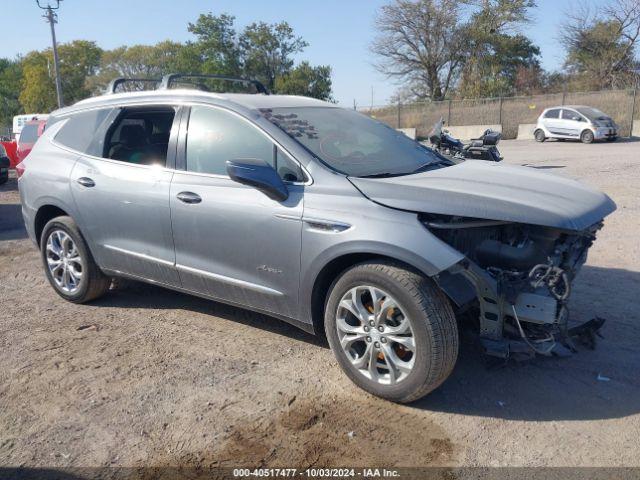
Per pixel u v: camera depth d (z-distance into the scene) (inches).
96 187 189.6
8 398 144.1
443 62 1857.8
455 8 1804.9
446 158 185.0
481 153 426.3
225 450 121.6
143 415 135.2
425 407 135.6
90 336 180.5
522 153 796.6
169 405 139.2
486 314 134.3
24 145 606.9
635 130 1053.8
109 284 208.8
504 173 159.9
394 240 128.3
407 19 1814.7
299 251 144.3
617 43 1609.3
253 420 132.0
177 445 123.7
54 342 176.7
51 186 203.6
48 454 121.8
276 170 153.6
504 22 1792.6
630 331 171.2
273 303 154.9
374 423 129.6
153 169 178.4
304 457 118.6
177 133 174.2
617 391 139.9
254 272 155.7
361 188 139.3
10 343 176.7
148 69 2871.6
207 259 165.5
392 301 130.6
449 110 1333.7
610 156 688.4
